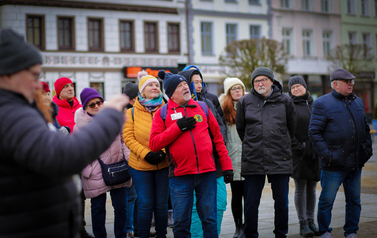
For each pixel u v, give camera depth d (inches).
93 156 72.9
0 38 74.0
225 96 242.4
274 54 1115.9
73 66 1087.0
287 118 205.9
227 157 182.9
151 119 204.8
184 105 176.7
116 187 201.6
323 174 205.8
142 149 197.6
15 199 71.4
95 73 1115.9
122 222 205.2
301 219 225.0
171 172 175.3
